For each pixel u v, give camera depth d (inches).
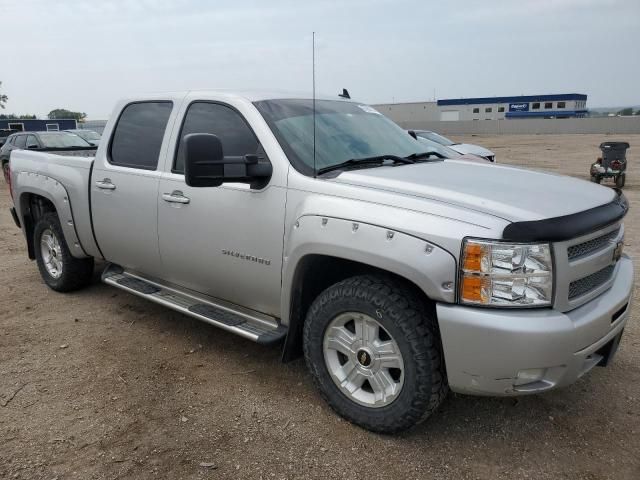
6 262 266.2
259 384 142.5
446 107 3508.9
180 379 145.3
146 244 164.4
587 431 121.0
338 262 125.6
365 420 118.4
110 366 152.8
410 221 105.9
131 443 117.8
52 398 136.1
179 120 156.3
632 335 167.9
